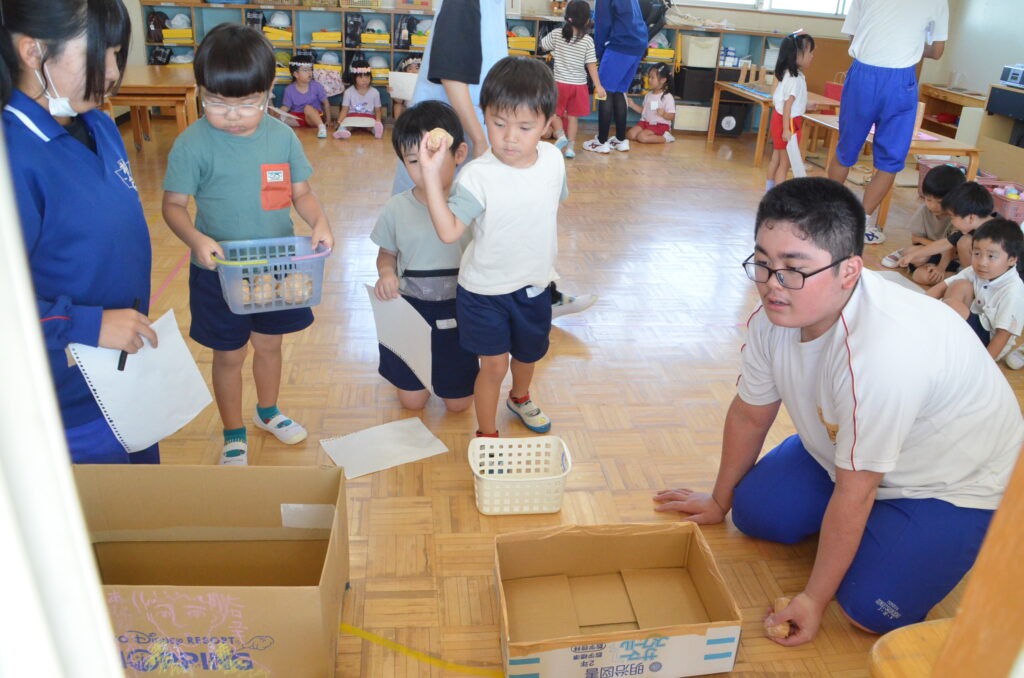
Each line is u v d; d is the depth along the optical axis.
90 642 0.30
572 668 1.44
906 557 1.55
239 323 1.97
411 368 2.23
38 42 1.18
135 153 5.27
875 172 4.17
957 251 3.59
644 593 1.69
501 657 1.54
